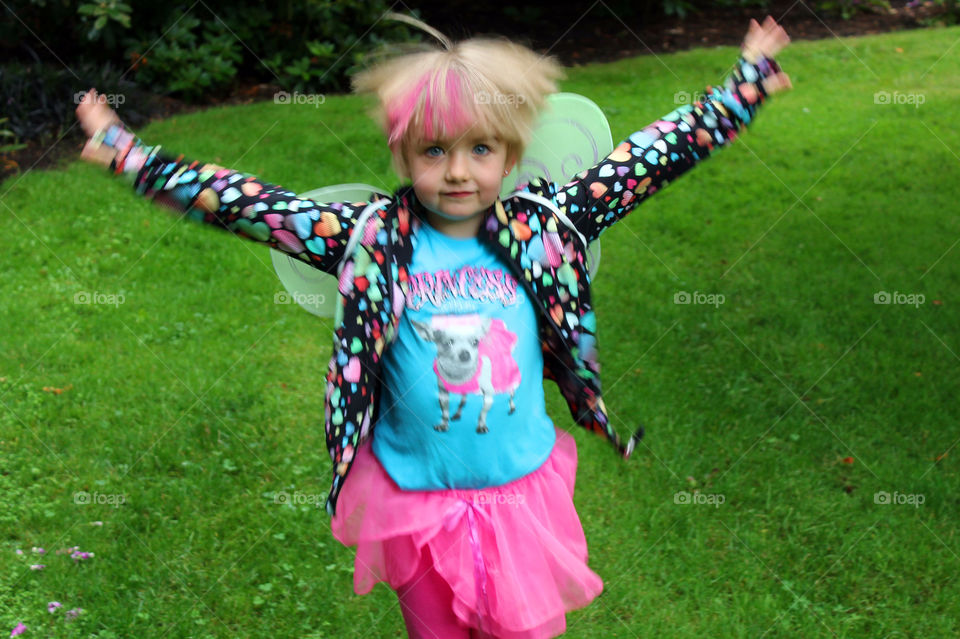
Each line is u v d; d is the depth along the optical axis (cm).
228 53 877
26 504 356
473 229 222
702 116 242
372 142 720
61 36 904
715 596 321
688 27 1059
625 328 489
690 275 541
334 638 301
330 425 213
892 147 691
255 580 325
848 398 429
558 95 235
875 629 305
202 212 218
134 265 548
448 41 221
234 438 402
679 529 351
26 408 415
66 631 296
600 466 388
